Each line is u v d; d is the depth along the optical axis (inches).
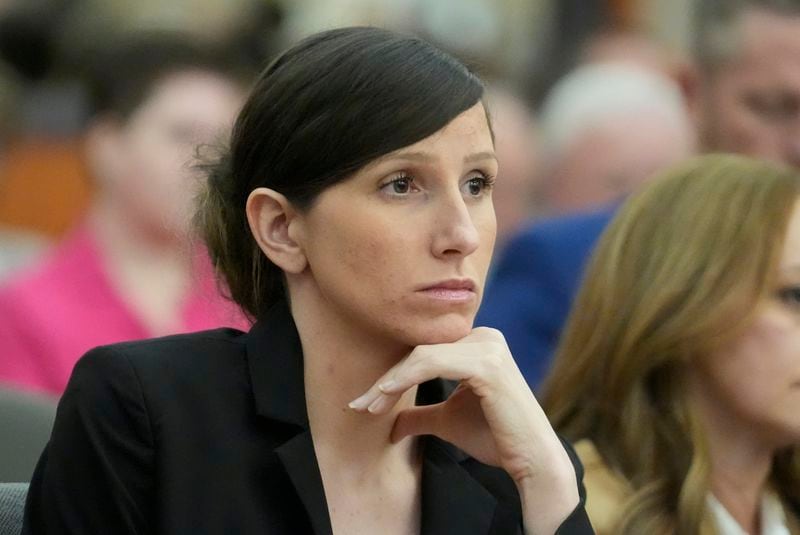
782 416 290.5
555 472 230.2
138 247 412.5
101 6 552.1
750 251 291.7
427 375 217.2
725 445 299.0
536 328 416.5
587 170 484.7
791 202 295.9
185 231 258.1
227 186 230.8
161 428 217.6
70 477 219.1
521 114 499.8
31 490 225.3
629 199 310.8
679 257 295.9
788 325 290.2
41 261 440.8
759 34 486.9
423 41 218.4
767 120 490.0
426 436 233.6
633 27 643.5
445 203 212.8
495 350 229.0
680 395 296.4
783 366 289.6
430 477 229.8
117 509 216.7
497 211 488.1
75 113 482.0
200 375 222.8
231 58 429.4
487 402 227.8
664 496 291.7
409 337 215.5
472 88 215.2
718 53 496.1
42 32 531.5
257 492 217.8
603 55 611.5
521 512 234.1
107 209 414.0
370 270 212.8
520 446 229.3
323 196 213.9
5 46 529.0
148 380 220.2
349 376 222.2
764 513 304.3
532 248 420.5
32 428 297.6
